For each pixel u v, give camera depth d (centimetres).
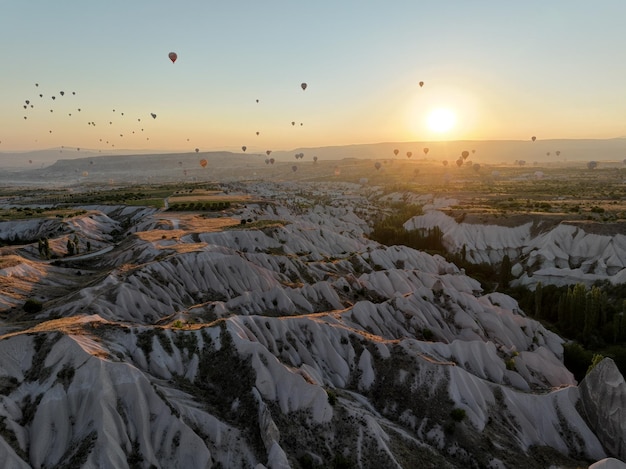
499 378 4575
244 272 6681
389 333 5391
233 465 3036
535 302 7400
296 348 4350
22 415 2972
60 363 3198
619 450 3722
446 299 6066
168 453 2983
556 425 3969
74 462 2734
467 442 3600
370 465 3184
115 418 2975
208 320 4756
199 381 3641
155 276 5950
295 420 3391
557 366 4956
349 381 4244
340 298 6531
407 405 3947
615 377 3869
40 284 6203
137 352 3641
